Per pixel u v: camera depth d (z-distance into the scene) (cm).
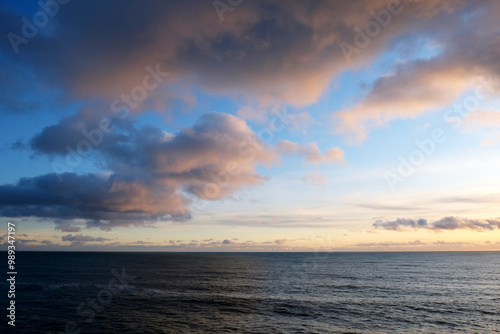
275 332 3052
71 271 9106
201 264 13825
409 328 3222
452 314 3816
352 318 3612
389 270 10206
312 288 5991
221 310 3984
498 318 3628
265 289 5847
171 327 3155
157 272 9200
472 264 13738
